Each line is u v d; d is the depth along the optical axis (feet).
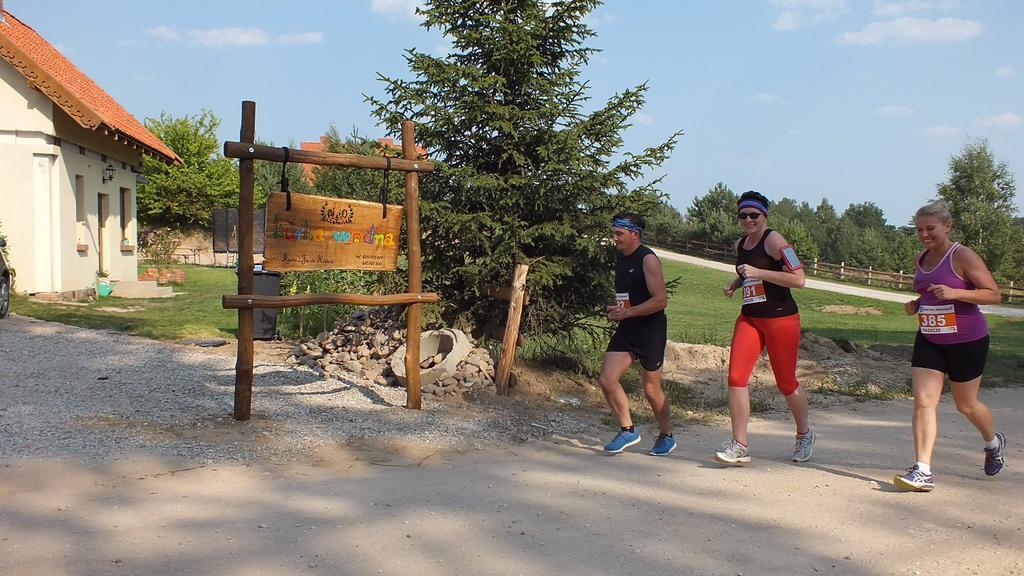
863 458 20.03
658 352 19.79
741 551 12.69
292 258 22.04
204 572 10.98
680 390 31.01
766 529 13.82
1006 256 153.17
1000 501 15.84
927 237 17.01
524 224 29.19
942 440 22.68
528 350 32.42
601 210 30.42
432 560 11.86
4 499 13.83
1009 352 52.54
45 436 17.99
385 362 28.76
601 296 31.04
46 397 22.24
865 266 195.31
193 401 23.03
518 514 14.35
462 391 26.45
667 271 147.33
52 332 34.63
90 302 50.98
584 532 13.44
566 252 30.42
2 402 21.26
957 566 12.24
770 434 24.00
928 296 17.12
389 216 24.12
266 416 21.75
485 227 29.76
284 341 38.45
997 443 17.92
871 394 32.14
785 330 18.58
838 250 264.11
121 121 58.70
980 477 17.97
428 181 30.71
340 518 13.69
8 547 11.60
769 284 18.52
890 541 13.30
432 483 16.52
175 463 16.80
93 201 55.52
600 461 19.47
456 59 31.14
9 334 33.35
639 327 19.88
